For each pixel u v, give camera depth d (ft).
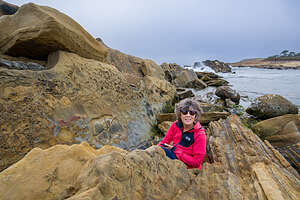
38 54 11.53
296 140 12.71
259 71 133.59
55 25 9.95
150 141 14.38
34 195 3.02
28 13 10.69
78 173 3.55
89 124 10.31
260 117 20.88
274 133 14.12
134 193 3.33
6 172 3.24
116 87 13.75
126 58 26.53
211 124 15.31
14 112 7.47
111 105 12.57
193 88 50.37
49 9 11.36
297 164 10.46
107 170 3.05
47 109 8.64
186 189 4.55
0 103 7.18
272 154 9.73
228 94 30.63
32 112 8.04
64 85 9.95
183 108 6.86
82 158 3.93
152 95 19.03
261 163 7.32
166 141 7.86
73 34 11.63
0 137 6.83
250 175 6.66
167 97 21.63
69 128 9.21
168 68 57.16
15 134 7.25
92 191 2.73
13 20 10.96
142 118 15.33
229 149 9.66
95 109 11.16
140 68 27.12
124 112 13.53
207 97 34.58
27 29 9.96
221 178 5.17
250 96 36.19
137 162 3.73
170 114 17.06
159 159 4.45
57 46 11.09
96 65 12.94
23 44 10.36
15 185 3.07
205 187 4.59
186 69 56.70
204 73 72.69
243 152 8.78
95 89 11.80
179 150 6.84
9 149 6.95
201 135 6.72
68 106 9.69
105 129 11.21
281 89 43.32
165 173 4.32
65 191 3.19
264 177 5.83
